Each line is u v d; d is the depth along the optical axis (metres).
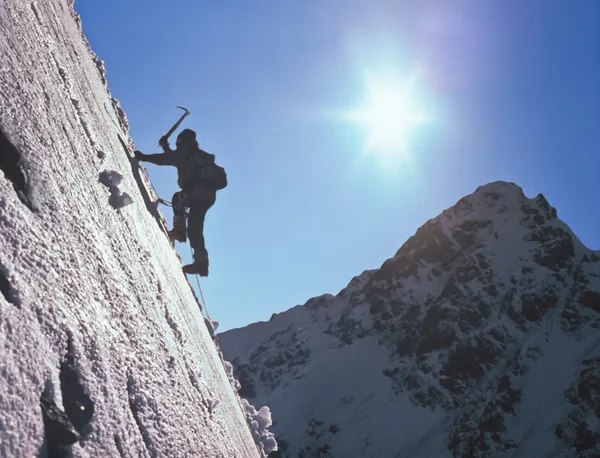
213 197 7.19
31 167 2.22
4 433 1.32
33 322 1.67
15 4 2.99
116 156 5.16
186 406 3.10
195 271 7.26
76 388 1.75
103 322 2.28
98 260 2.67
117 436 1.87
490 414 184.62
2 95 2.26
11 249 1.75
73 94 3.90
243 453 5.62
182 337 4.25
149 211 6.26
